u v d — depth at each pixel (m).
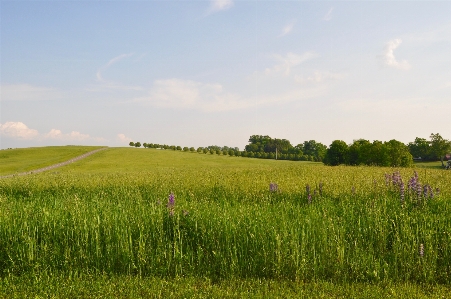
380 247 6.82
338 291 5.46
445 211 8.74
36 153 90.12
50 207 9.53
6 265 6.59
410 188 10.34
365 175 20.55
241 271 6.30
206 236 7.07
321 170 27.67
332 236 6.88
